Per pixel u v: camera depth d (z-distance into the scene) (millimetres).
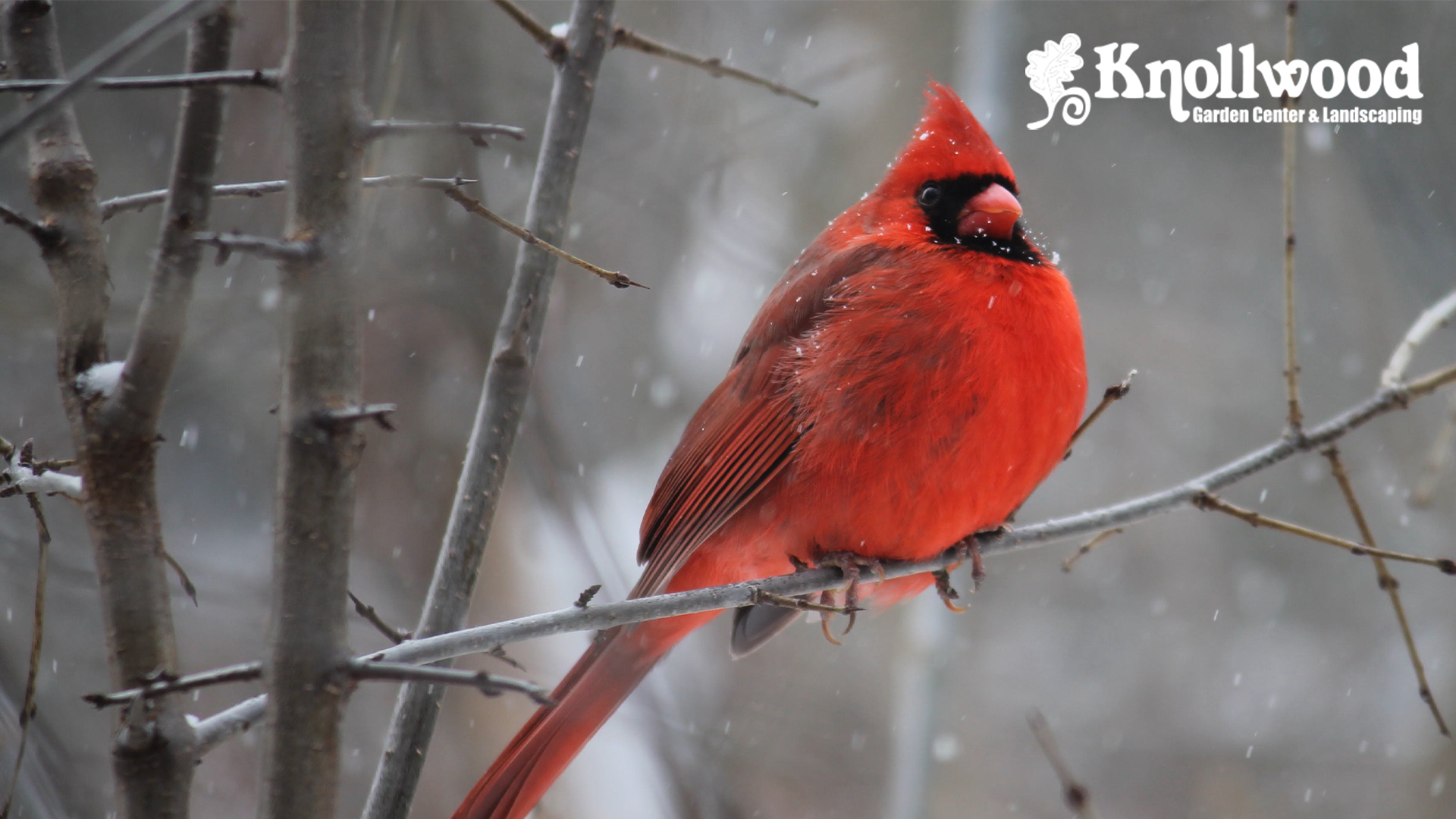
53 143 3373
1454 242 14109
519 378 4535
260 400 12180
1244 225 16984
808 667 12836
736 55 14594
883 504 5930
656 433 13492
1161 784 14547
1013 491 5996
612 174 12477
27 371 11062
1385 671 15000
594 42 4730
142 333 3141
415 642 3707
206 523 12047
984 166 6375
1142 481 16422
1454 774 13477
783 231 14586
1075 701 15352
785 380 6223
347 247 2896
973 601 15531
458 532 4430
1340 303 16344
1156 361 16656
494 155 11750
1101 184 17000
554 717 6121
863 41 15086
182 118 3090
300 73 2900
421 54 9945
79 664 9367
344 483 2912
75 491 3496
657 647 6320
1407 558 5281
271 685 2863
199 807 10477
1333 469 5566
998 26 11227
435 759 10086
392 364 10633
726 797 9805
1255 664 15516
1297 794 14258
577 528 9203
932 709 9812
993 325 5770
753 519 6336
